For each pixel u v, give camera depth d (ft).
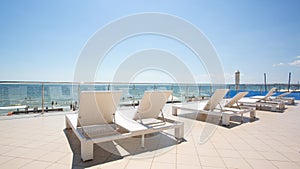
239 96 15.60
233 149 7.84
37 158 6.73
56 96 17.98
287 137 9.60
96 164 6.30
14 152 7.29
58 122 12.82
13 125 11.90
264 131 10.85
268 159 6.79
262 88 31.83
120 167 6.08
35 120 13.50
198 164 6.35
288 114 16.89
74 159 6.68
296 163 6.44
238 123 13.05
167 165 6.26
